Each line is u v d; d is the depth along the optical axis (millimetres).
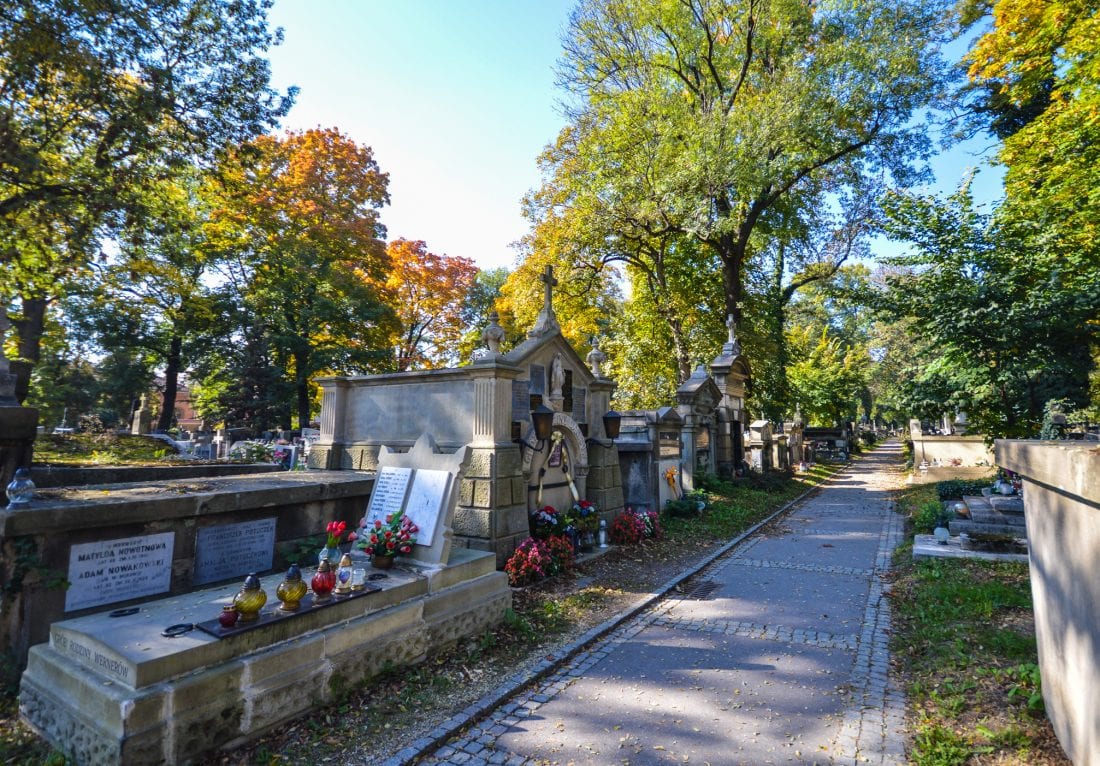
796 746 3768
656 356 23188
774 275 24750
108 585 4508
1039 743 3463
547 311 9836
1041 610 3797
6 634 3984
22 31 10062
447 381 8867
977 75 13930
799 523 13086
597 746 3797
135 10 11367
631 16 19578
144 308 21812
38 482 7480
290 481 6543
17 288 14602
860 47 16719
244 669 3600
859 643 5652
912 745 3727
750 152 16797
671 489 13477
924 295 11031
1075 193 10086
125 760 2975
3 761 3297
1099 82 10406
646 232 20641
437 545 5387
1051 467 3174
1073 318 9344
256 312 28844
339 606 4320
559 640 5723
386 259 30875
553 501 9586
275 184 22578
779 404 23062
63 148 13414
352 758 3562
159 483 6227
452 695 4449
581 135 19906
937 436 20062
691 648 5594
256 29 13562
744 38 19609
